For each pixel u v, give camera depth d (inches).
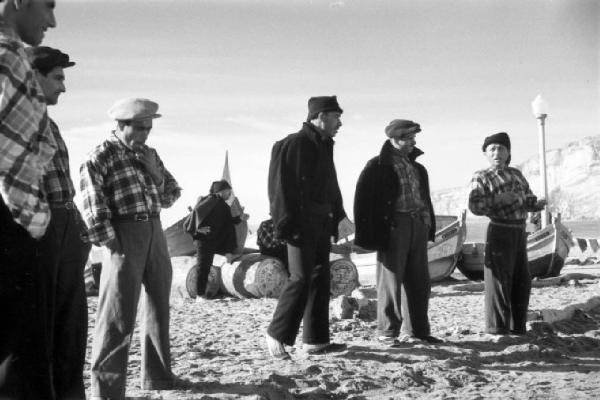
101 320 195.9
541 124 642.2
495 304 312.5
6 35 117.3
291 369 243.3
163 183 207.9
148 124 199.6
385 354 271.9
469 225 5324.8
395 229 290.8
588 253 1095.6
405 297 301.1
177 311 436.5
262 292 502.0
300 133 259.1
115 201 195.0
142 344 210.5
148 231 199.5
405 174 294.5
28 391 126.1
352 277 519.8
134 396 201.6
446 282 639.8
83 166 193.2
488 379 243.9
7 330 124.9
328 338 273.0
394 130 297.0
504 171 308.2
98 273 543.8
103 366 194.1
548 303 435.2
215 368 244.8
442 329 339.3
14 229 122.6
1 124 112.7
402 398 216.4
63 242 157.8
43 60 167.6
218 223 499.8
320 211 259.9
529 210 313.0
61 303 157.9
